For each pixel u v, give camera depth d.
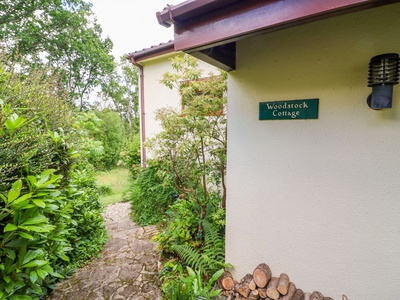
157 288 2.27
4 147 1.56
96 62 13.49
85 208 3.16
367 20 1.41
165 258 2.81
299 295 1.76
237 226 2.11
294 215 1.79
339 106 1.55
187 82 3.07
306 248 1.76
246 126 1.98
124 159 7.36
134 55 5.64
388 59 1.24
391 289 1.46
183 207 3.24
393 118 1.38
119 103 19.38
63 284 2.34
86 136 4.52
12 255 1.46
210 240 2.46
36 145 1.82
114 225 4.48
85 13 12.04
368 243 1.52
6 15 9.44
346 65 1.51
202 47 1.47
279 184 1.84
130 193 6.30
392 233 1.44
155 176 4.89
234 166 2.09
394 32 1.34
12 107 1.86
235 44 1.96
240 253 2.11
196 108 2.76
